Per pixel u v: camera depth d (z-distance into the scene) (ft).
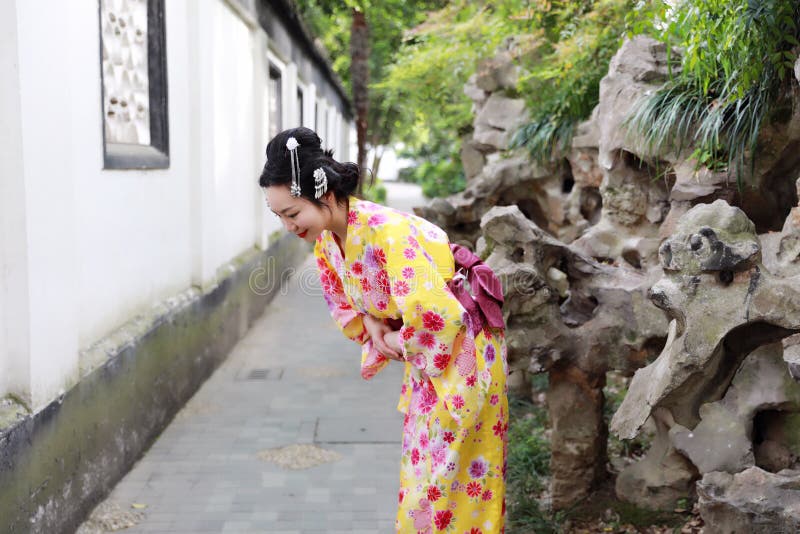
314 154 7.11
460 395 7.10
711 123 10.02
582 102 16.03
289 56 34.24
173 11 17.16
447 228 18.42
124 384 12.98
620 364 9.79
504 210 9.65
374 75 59.31
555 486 10.86
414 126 44.09
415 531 7.53
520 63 19.39
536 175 17.47
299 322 26.89
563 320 10.12
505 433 7.70
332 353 22.24
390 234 7.13
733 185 10.21
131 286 14.23
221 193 22.15
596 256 12.39
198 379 18.42
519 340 9.71
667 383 6.96
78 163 11.64
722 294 6.80
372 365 8.33
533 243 9.63
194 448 14.34
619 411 7.83
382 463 13.62
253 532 10.94
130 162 14.12
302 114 41.70
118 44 14.55
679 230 7.00
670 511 10.19
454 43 21.26
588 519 10.53
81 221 11.78
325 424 15.78
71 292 10.66
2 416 8.92
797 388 8.88
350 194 7.37
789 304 6.54
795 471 7.67
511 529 10.40
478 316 7.47
